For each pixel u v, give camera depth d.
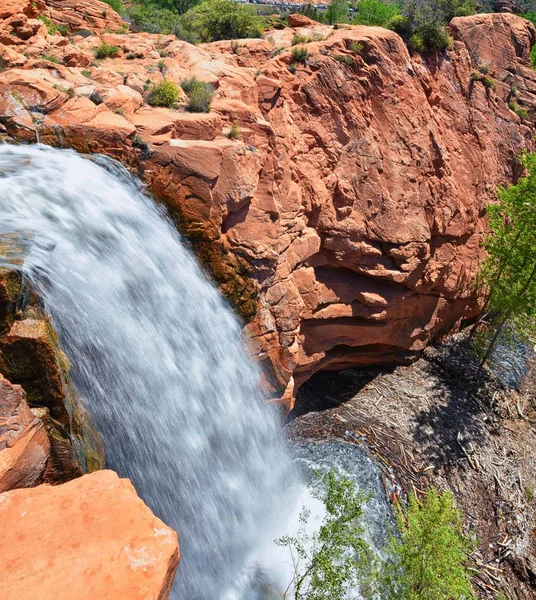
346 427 16.66
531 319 20.73
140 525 4.07
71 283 8.84
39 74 12.55
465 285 21.67
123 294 10.24
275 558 11.93
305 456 15.04
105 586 3.59
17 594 3.49
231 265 13.41
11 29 14.92
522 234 18.59
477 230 22.33
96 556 3.79
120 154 11.79
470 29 22.77
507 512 15.26
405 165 18.55
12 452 5.50
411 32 20.36
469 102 22.06
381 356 20.05
